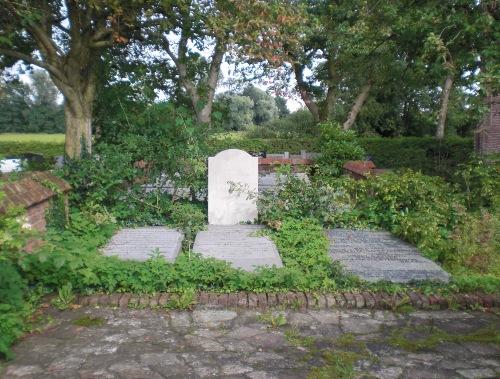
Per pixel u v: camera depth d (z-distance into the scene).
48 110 51.09
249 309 5.52
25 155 15.41
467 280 6.17
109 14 9.74
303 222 8.39
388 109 35.38
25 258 5.26
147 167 9.53
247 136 30.86
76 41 9.77
